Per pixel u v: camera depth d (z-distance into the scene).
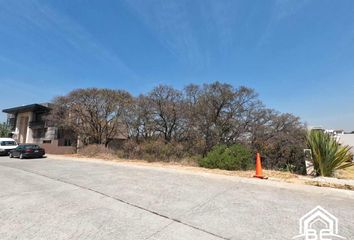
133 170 12.77
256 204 5.97
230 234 4.20
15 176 11.11
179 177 10.23
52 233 4.33
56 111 28.28
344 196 6.82
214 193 7.18
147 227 4.56
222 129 20.62
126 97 26.77
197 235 4.18
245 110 21.84
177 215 5.21
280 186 8.23
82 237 4.14
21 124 45.31
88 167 14.45
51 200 6.59
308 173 12.33
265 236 4.11
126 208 5.75
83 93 26.80
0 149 27.03
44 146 31.73
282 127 20.86
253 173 11.34
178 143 19.84
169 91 23.77
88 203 6.24
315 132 12.50
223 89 21.25
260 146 16.03
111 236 4.17
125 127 26.59
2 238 4.14
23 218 5.12
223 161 13.26
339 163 11.45
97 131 27.53
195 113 21.22
